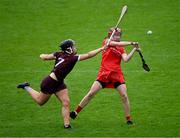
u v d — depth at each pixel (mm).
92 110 43969
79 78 51250
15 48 58375
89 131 39375
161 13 66188
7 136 38500
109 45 39844
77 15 66062
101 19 65062
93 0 69625
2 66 53812
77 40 60188
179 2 68625
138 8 67438
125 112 40562
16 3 68938
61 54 39188
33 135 38656
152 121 41312
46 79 39281
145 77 51031
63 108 39781
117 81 40156
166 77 50844
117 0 69500
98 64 54594
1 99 46250
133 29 62656
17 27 63562
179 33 61438
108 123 41125
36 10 67312
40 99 39812
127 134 38719
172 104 44844
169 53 56625
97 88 40406
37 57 56219
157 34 61344
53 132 39219
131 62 54656
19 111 43719
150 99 46062
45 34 61812
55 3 68938
